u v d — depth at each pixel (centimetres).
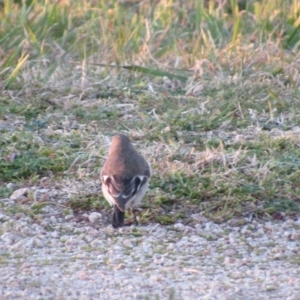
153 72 1533
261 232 1051
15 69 1492
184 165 1191
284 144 1284
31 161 1211
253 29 1780
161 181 1149
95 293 865
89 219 1078
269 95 1454
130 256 975
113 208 1058
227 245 1015
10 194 1139
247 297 859
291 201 1120
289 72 1540
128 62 1611
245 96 1457
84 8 1855
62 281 898
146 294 862
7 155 1231
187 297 855
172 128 1332
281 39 1703
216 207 1107
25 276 912
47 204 1112
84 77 1512
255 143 1282
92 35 1714
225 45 1697
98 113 1398
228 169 1186
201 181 1156
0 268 936
